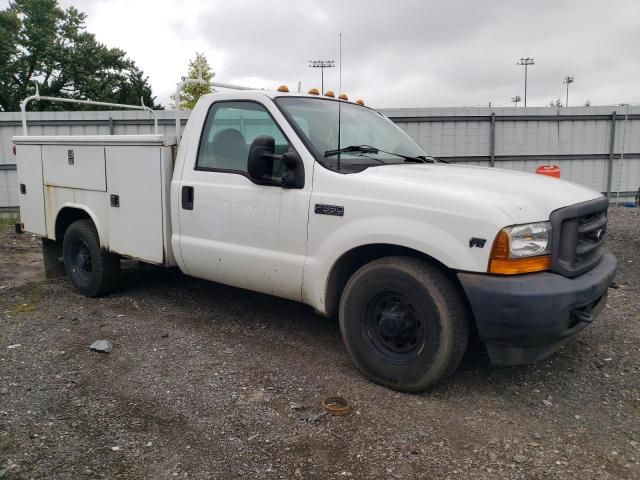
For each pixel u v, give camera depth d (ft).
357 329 12.93
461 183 12.24
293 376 13.29
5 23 139.54
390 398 12.26
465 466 9.84
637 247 26.91
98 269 19.03
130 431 10.85
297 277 13.82
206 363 14.01
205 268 15.89
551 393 12.63
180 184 16.11
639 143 53.72
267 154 13.46
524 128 53.21
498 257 10.94
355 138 15.20
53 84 150.30
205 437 10.66
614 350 14.89
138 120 49.08
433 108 52.39
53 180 20.36
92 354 14.58
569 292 11.08
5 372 13.43
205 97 16.03
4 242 32.68
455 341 11.68
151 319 17.30
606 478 9.52
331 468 9.74
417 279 11.81
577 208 11.93
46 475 9.39
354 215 12.64
